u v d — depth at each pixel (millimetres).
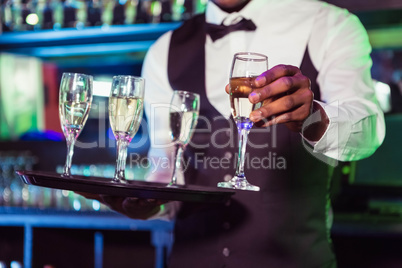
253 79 1105
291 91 1093
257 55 1147
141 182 1489
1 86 3793
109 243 2807
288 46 1643
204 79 1725
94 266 2816
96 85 2650
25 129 3771
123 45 3080
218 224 1576
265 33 1674
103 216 2715
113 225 2711
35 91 3752
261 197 1558
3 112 3797
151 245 2752
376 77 3055
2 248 2939
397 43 2828
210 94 1700
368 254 2459
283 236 1537
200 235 1599
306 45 1631
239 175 1156
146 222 2662
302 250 1535
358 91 1497
